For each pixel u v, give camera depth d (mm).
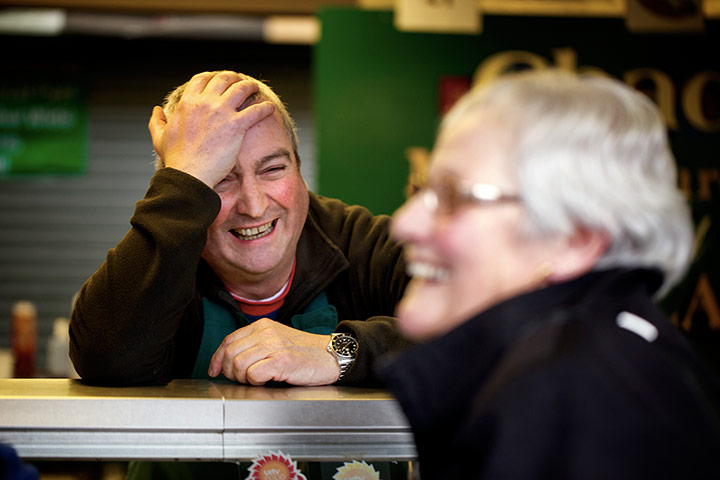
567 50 3404
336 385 1435
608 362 681
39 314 4824
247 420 1084
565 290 765
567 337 705
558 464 637
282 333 1477
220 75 1594
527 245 763
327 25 3393
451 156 791
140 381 1407
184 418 1076
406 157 3410
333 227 1814
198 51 4789
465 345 766
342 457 1097
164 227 1415
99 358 1360
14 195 4832
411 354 782
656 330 764
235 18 4414
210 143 1500
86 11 4363
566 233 748
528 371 676
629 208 747
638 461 636
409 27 3371
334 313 1723
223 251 1620
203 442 1075
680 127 3414
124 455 1062
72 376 3953
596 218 743
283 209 1618
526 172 746
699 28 3375
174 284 1400
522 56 3412
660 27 3375
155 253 1410
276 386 1404
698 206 3416
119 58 4801
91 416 1066
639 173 763
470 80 3408
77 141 4820
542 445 644
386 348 1420
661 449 646
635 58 3400
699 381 760
